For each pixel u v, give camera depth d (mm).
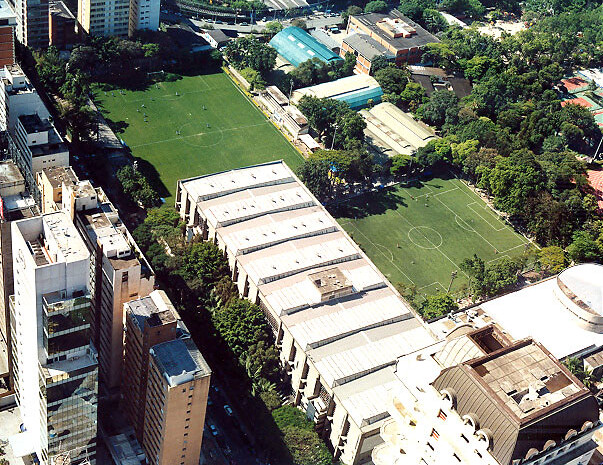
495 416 198625
